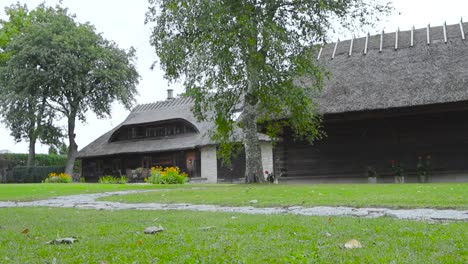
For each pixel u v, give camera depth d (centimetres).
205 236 425
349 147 2212
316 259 310
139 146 4156
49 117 4372
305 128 1956
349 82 2161
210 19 1645
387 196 867
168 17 1755
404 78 2056
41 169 4475
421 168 2052
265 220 548
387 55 2289
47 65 4059
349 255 318
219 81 1789
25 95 4047
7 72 4156
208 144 3619
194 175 3806
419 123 2108
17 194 1540
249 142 1942
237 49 1712
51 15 4572
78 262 332
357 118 2020
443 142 2053
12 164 4734
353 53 2398
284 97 1797
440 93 1870
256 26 1709
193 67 1738
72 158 4428
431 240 373
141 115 4528
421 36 2364
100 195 1359
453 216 560
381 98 1966
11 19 4941
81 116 4519
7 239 466
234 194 1130
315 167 2255
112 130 4819
